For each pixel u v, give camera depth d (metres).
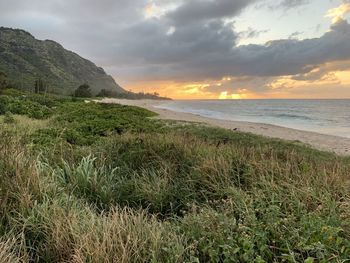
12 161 4.82
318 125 34.59
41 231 3.38
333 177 4.95
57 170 5.67
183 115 42.12
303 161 6.34
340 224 3.26
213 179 5.21
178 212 4.68
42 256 3.11
